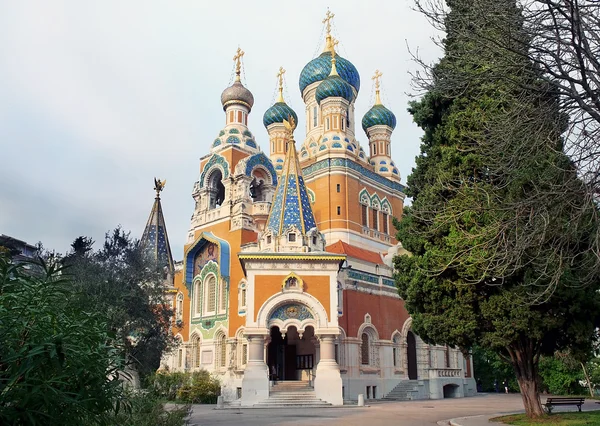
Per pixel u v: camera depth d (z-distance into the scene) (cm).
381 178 5094
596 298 1945
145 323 2689
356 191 4741
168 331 3188
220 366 3972
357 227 4634
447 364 4622
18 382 657
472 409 2933
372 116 5409
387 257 4497
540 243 1359
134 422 1284
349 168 4688
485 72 1327
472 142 2044
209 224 4300
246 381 3153
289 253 3356
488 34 1288
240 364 3769
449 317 2058
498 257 1650
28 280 738
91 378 740
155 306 2881
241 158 4394
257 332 3216
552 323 1917
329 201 4575
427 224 2141
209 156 4591
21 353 645
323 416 2495
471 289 2002
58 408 680
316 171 4719
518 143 1388
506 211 1554
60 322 718
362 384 3828
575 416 2095
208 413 2697
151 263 2953
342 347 3759
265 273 3322
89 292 2388
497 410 2850
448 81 1478
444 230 2047
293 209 3534
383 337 4138
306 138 5281
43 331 678
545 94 1250
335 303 3309
